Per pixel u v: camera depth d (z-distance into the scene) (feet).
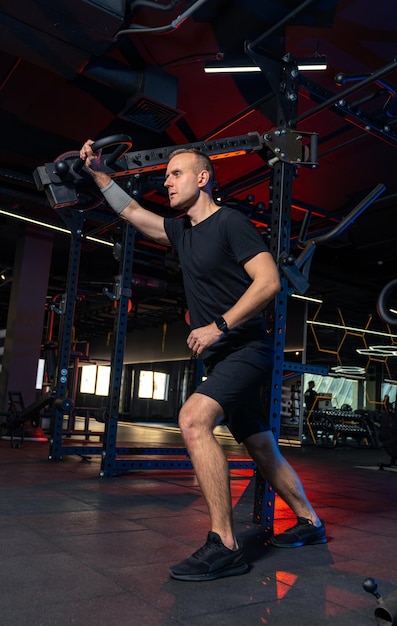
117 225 16.62
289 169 9.57
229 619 4.52
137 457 20.72
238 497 11.87
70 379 45.88
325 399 45.37
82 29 12.55
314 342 52.03
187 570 5.49
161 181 17.02
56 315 40.98
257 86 16.33
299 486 7.47
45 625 4.18
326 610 4.84
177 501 10.50
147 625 4.30
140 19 13.64
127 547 6.73
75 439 27.71
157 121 16.76
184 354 53.31
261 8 13.12
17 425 21.38
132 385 65.51
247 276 6.31
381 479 17.15
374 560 6.67
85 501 10.03
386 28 13.73
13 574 5.45
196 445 5.80
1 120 18.35
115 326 14.46
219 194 20.20
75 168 7.06
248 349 6.21
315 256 31.35
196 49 14.83
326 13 13.20
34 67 15.38
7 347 27.37
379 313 5.19
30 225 28.07
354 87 10.97
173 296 44.24
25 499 9.96
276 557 6.63
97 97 16.70
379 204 22.22
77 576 5.47
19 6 11.79
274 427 8.70
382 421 12.98
